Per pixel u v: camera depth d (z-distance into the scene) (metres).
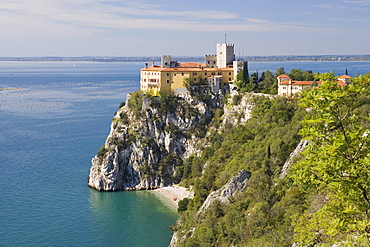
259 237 105.00
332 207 59.72
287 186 121.69
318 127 59.62
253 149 165.25
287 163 133.00
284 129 160.88
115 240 142.00
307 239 68.31
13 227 147.38
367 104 121.94
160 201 180.38
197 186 172.12
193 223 138.00
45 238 140.88
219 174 171.75
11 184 188.88
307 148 62.09
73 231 147.12
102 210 167.38
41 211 161.88
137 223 156.25
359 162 55.62
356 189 55.91
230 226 120.38
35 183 191.50
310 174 60.78
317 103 58.31
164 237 145.12
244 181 140.50
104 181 192.62
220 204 136.50
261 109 195.00
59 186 189.62
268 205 119.25
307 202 103.88
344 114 62.50
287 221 101.38
